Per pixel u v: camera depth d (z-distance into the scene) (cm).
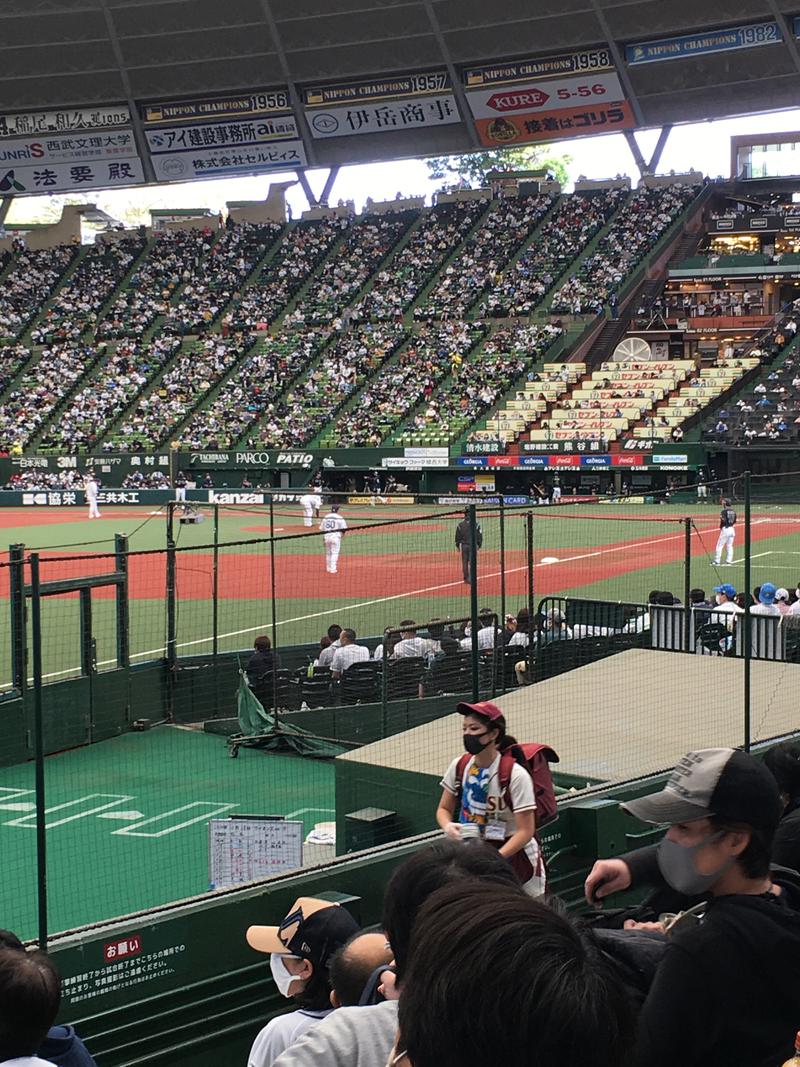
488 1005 160
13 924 960
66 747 1542
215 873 857
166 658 1689
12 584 1463
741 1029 267
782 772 440
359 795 1027
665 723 1151
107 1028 652
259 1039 393
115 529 4528
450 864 300
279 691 1594
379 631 2270
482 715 664
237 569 3189
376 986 301
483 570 3039
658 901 373
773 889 298
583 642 1540
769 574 2988
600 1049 163
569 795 919
